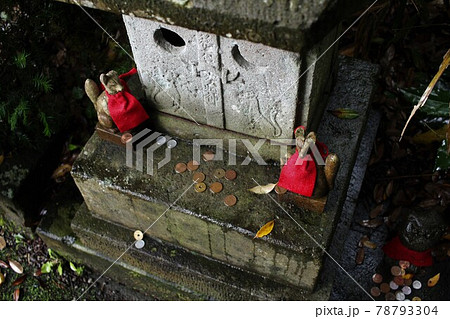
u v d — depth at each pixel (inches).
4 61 118.3
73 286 135.6
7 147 127.9
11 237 140.3
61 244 126.5
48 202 135.1
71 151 138.4
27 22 120.5
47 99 129.6
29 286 136.0
